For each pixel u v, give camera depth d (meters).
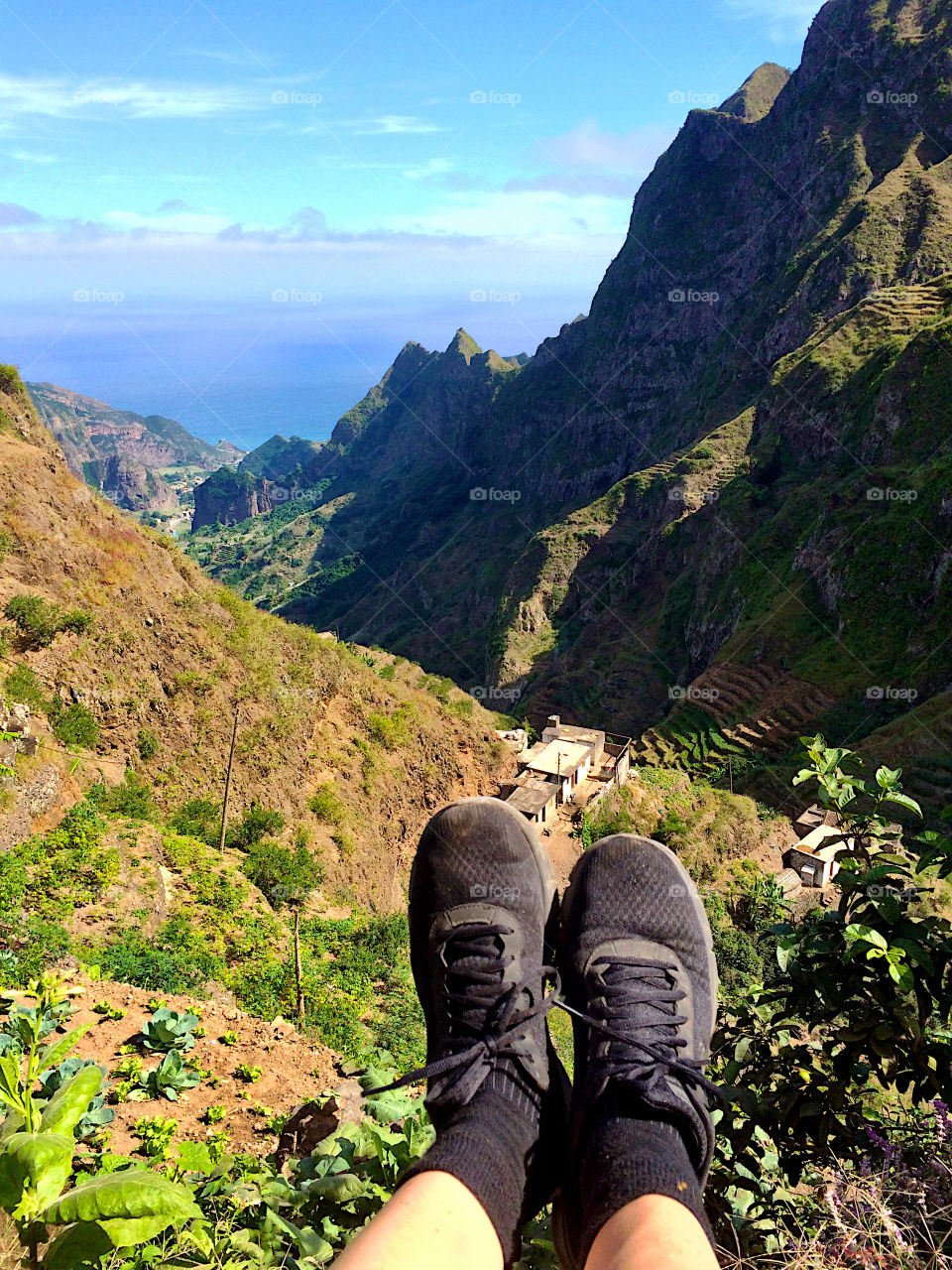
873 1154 2.26
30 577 28.08
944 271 115.25
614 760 48.84
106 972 14.89
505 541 172.75
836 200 139.50
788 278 137.88
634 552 121.12
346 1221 2.19
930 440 83.00
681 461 121.00
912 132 137.38
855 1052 2.45
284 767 31.03
